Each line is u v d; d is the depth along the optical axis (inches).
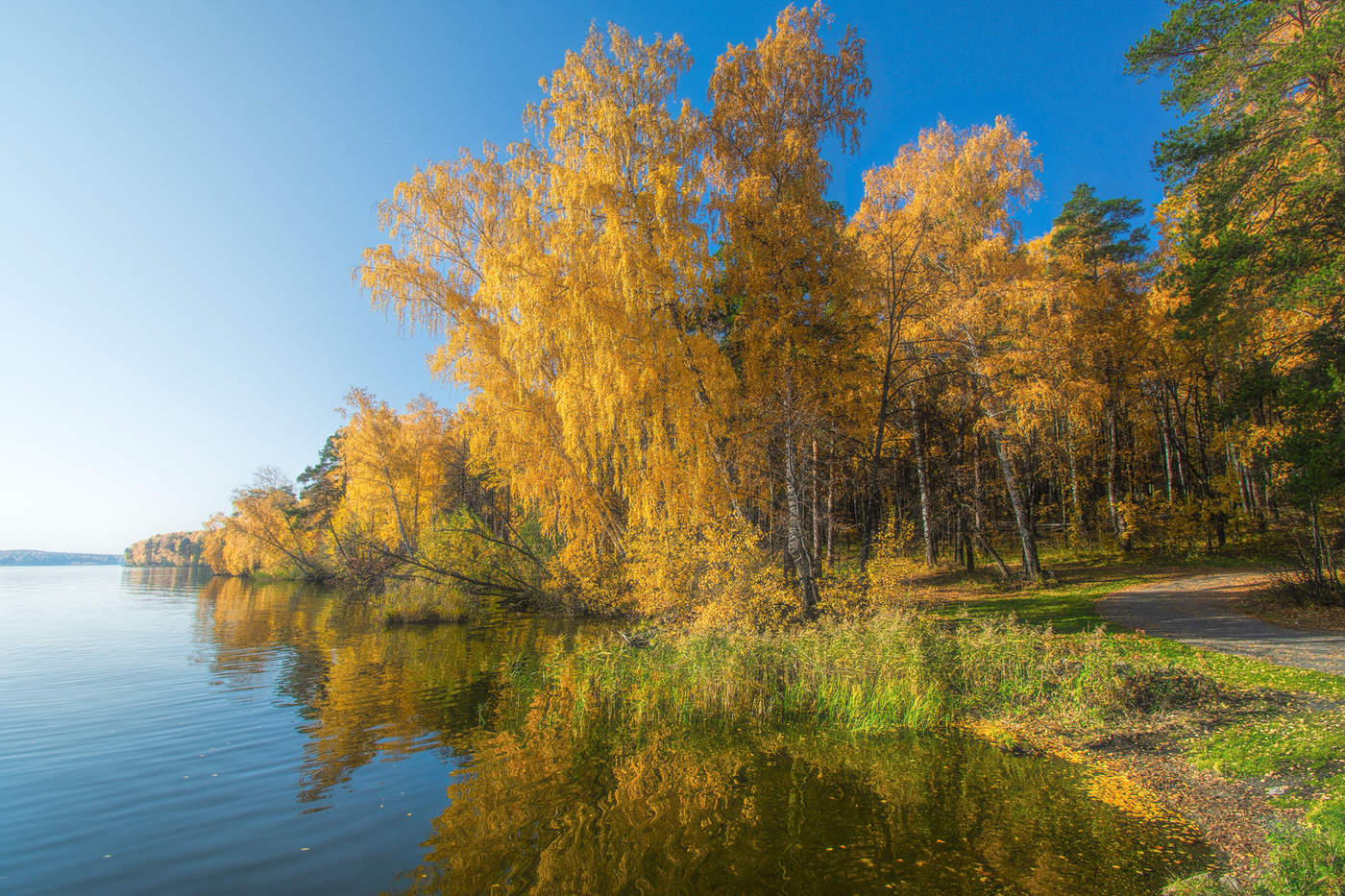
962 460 985.5
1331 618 481.4
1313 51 388.8
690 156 660.1
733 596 528.4
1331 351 445.4
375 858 203.6
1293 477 480.4
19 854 205.6
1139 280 994.1
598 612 840.9
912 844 207.2
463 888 183.6
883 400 614.9
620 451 717.3
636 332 637.3
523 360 763.4
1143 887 176.4
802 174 619.8
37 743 325.1
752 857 200.7
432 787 265.1
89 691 441.7
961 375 792.3
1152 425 1179.3
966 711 358.6
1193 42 455.2
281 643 659.4
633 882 186.4
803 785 262.4
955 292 764.6
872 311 653.9
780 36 629.0
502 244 839.1
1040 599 681.0
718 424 619.8
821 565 651.5
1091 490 1227.9
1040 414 776.3
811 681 412.5
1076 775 263.9
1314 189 410.9
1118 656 388.5
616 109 658.8
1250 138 435.8
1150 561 891.4
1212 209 462.6
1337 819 175.9
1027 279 758.5
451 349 839.7
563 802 247.9
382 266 813.2
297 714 379.2
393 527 1314.0
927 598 660.1
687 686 416.8
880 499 745.0
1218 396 949.2
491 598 1005.8
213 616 952.9
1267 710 300.4
